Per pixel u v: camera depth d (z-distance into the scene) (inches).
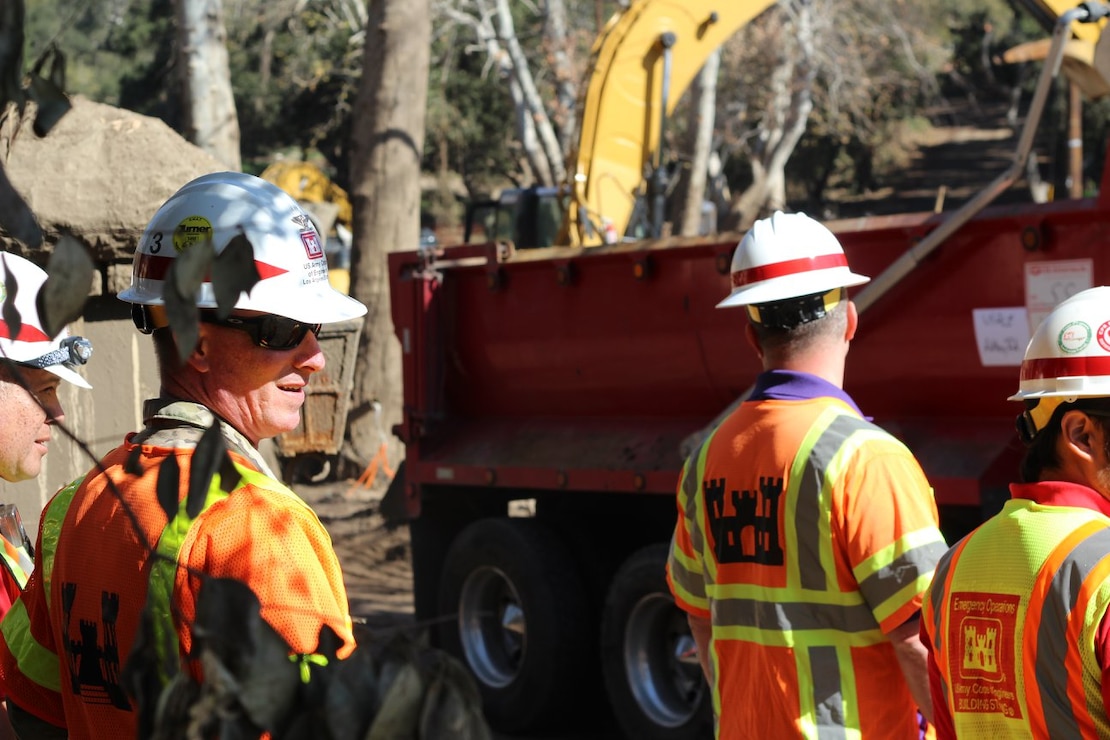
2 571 99.2
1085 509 79.6
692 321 217.8
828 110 1505.9
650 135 369.7
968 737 82.1
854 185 1914.4
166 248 66.4
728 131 1332.4
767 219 113.8
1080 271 169.3
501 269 249.9
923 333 189.3
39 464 96.6
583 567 245.4
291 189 1038.4
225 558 61.5
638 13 373.4
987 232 180.1
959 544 86.6
